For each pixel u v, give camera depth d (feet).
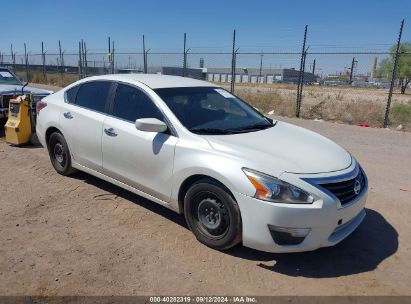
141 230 13.91
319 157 12.50
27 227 13.84
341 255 12.79
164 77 17.16
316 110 49.24
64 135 18.06
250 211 11.34
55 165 19.45
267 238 11.28
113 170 15.72
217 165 11.96
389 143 30.81
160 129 13.44
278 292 10.71
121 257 12.07
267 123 15.94
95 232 13.65
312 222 11.01
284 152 12.41
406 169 22.95
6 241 12.79
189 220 13.19
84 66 78.84
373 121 42.70
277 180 11.15
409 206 17.08
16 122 24.85
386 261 12.52
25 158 22.40
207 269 11.63
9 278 10.80
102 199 16.55
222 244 12.30
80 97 17.84
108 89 16.57
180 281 10.98
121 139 15.01
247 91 64.95
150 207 15.89
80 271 11.25
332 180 11.51
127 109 15.42
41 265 11.48
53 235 13.32
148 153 14.01
